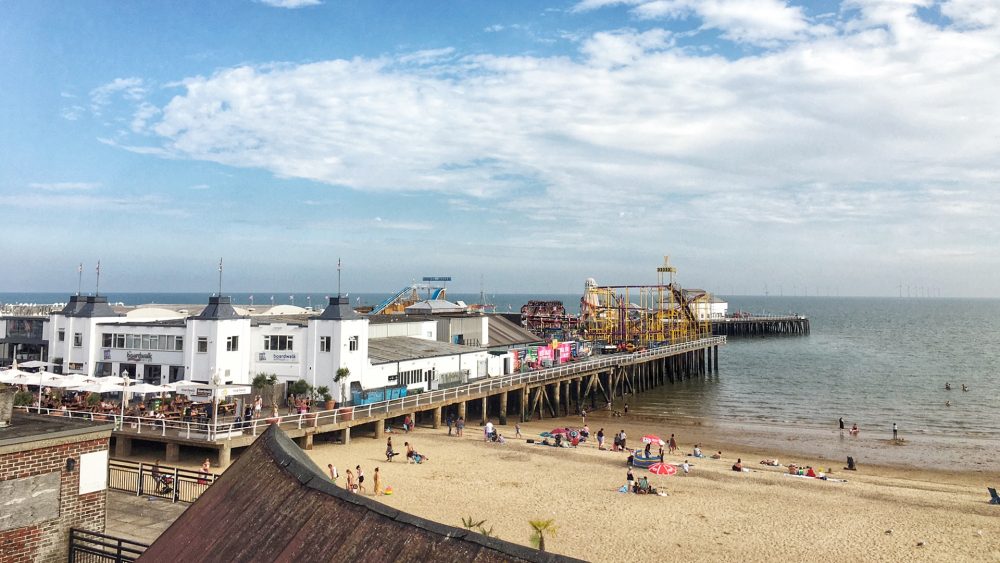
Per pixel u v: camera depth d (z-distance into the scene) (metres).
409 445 38.66
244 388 35.12
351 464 35.03
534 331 92.81
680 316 98.44
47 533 14.68
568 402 62.97
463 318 64.69
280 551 7.75
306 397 42.69
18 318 49.66
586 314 98.31
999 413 64.25
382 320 55.25
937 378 91.19
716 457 42.75
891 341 157.12
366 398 44.12
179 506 22.67
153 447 35.16
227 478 10.13
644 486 32.22
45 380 35.88
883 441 50.47
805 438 51.50
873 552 25.19
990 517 29.55
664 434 52.53
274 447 9.97
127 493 24.28
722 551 25.00
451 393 49.25
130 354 45.72
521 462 37.72
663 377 87.00
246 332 44.69
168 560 9.03
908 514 29.78
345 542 7.36
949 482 38.41
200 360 42.97
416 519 7.26
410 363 49.34
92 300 47.66
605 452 41.81
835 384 85.81
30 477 14.37
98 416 34.59
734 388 82.94
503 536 25.62
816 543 25.98
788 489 33.69
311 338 43.88
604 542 25.59
